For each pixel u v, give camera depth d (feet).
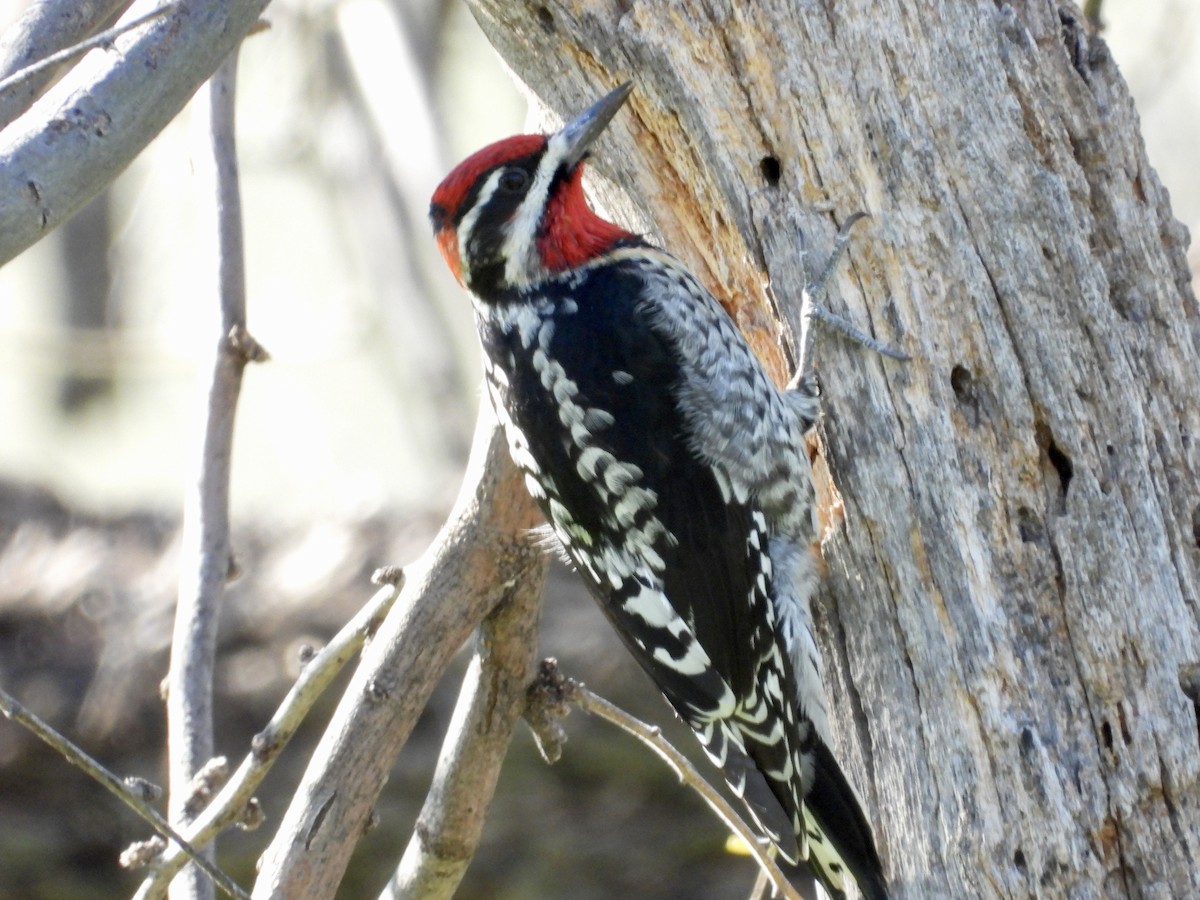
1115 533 26.78
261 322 88.99
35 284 93.50
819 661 29.14
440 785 31.14
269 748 28.17
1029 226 27.35
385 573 29.96
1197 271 63.46
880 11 27.35
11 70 23.81
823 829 27.58
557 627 61.46
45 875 56.03
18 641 62.49
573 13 28.12
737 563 29.53
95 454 94.43
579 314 30.14
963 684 26.86
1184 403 27.96
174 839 21.45
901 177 27.45
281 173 91.20
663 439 29.66
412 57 81.87
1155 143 71.67
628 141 29.96
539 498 29.86
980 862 26.55
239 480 93.76
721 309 30.25
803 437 29.14
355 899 56.03
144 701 60.49
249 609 63.46
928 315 27.48
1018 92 27.66
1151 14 72.02
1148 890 26.08
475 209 30.78
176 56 21.49
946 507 27.20
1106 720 26.48
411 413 86.84
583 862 57.47
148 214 87.35
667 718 60.23
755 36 27.45
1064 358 27.09
